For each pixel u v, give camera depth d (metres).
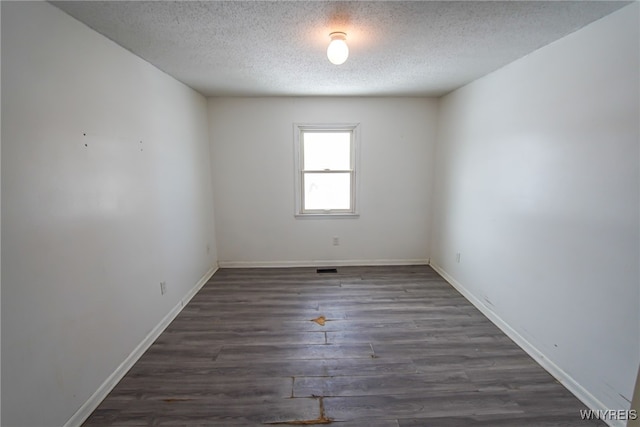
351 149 4.18
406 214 4.30
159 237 2.66
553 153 2.07
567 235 1.96
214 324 2.76
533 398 1.87
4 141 1.29
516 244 2.48
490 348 2.39
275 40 2.08
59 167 1.59
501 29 1.89
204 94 3.78
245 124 4.04
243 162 4.11
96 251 1.86
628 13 1.56
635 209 1.55
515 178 2.48
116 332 2.04
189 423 1.69
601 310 1.74
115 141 2.07
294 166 4.14
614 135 1.64
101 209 1.91
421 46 2.19
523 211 2.39
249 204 4.21
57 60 1.58
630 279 1.58
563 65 1.98
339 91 3.64
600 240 1.74
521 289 2.42
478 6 1.61
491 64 2.58
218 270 4.21
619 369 1.64
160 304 2.65
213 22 1.80
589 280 1.81
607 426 1.66
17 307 1.35
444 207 3.90
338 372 2.11
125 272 2.15
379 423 1.70
